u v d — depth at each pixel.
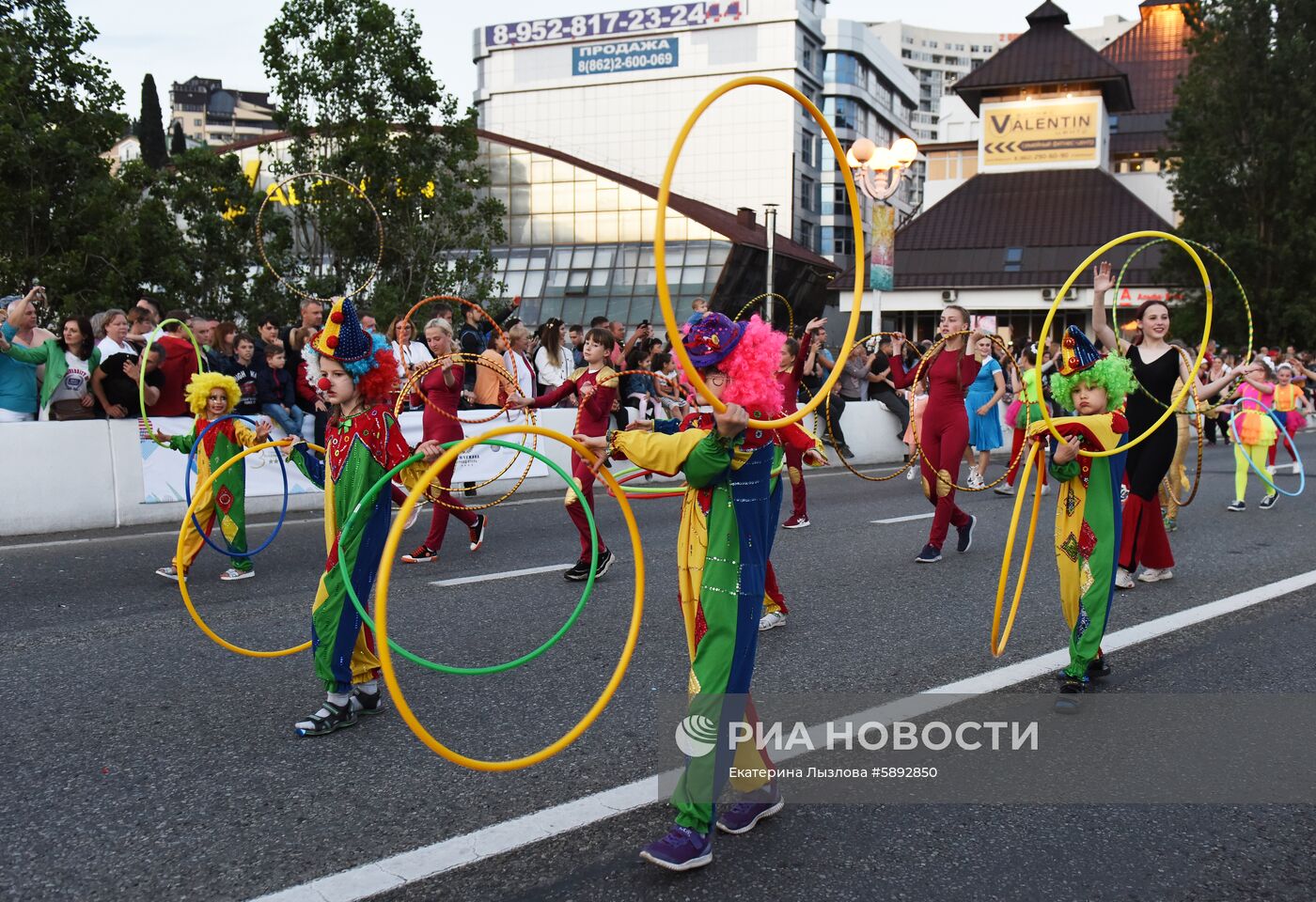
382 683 5.25
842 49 83.44
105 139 16.83
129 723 4.72
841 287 42.56
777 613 6.41
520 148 49.34
